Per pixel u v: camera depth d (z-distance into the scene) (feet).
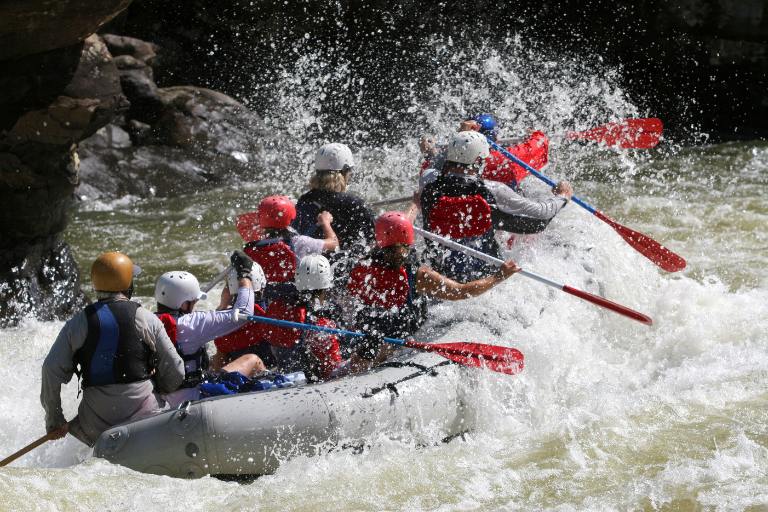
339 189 69.67
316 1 189.67
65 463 56.70
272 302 60.75
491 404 59.41
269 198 63.57
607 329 77.15
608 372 68.90
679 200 131.75
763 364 67.51
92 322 50.14
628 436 56.75
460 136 67.41
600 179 148.05
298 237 63.82
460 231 66.64
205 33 189.37
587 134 93.81
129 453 50.14
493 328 64.49
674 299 81.20
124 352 50.52
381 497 49.70
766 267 96.94
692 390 63.72
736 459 52.80
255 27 189.78
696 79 202.69
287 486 50.42
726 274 94.84
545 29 199.62
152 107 161.68
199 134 163.02
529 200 69.36
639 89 200.95
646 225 118.01
